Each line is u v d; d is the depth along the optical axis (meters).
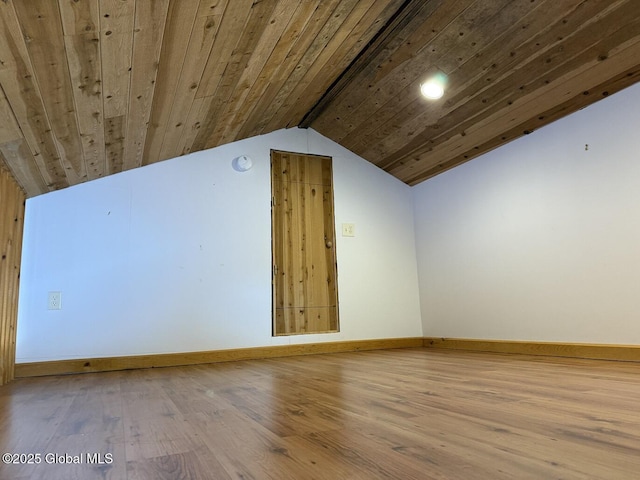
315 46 2.35
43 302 2.66
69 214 2.81
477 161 3.37
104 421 1.31
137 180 3.04
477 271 3.33
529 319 2.89
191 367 2.77
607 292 2.43
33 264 2.66
